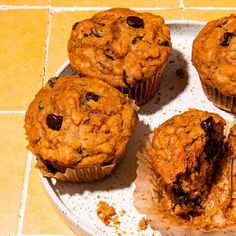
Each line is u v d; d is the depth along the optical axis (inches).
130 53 13.7
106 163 12.6
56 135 12.4
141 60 13.6
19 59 17.1
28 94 16.2
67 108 12.5
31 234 13.4
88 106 12.6
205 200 13.2
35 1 18.4
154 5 18.3
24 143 15.0
